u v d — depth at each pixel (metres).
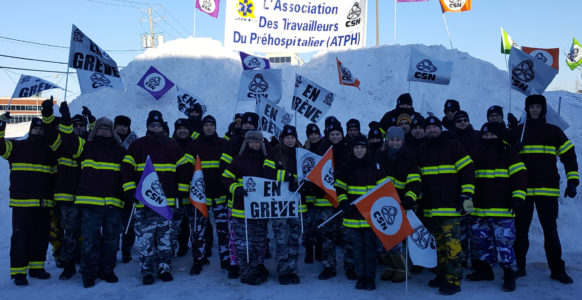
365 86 12.56
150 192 5.11
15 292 4.84
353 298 4.48
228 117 11.91
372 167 4.96
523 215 5.13
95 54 6.90
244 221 5.10
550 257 4.98
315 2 12.77
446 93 12.13
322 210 5.39
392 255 5.08
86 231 5.04
